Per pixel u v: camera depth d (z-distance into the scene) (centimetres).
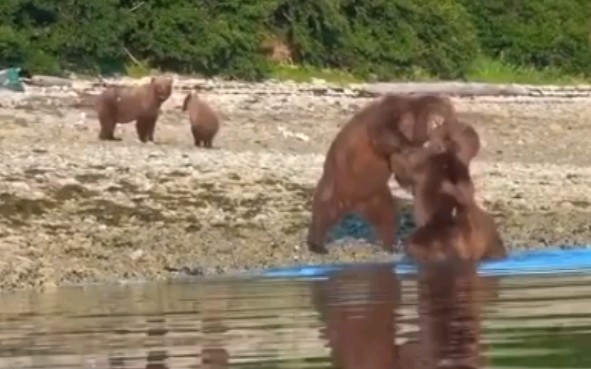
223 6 4416
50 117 3122
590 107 4156
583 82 5184
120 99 2919
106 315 1214
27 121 3047
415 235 1698
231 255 1708
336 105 3722
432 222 1700
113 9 4175
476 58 5009
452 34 4906
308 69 4562
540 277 1445
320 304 1234
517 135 3500
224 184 2150
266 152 2725
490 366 843
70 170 2159
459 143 1723
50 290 1487
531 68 5147
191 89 3841
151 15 4253
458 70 4875
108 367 912
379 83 4534
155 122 2973
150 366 906
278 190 2131
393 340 980
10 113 3139
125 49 4206
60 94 3453
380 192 1764
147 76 4141
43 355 972
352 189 1761
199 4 4397
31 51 3959
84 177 2109
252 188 2134
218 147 2844
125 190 2050
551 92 4588
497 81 4903
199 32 4288
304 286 1420
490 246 1700
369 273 1547
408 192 1961
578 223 2017
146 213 1930
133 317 1188
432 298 1249
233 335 1040
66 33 4078
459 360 873
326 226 1762
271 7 4500
